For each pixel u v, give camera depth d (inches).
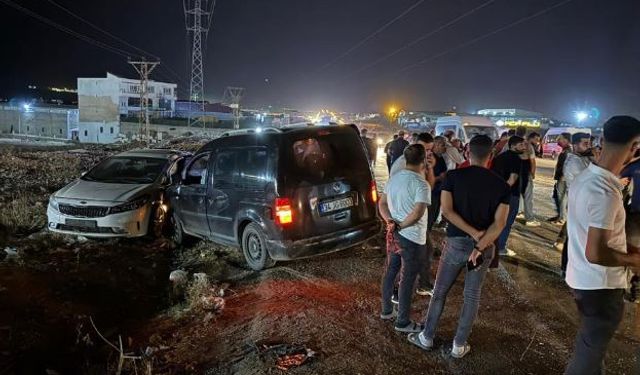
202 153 282.5
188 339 175.6
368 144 527.8
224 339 173.5
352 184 245.9
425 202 162.1
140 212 299.9
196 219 284.4
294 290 217.3
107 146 1499.8
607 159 108.6
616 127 105.9
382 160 977.5
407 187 165.3
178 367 155.0
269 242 231.8
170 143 1381.6
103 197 299.9
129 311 207.9
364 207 249.6
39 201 404.5
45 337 181.0
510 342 165.9
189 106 2886.3
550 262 256.8
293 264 252.5
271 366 151.9
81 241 300.0
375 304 200.1
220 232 267.9
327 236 234.1
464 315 151.8
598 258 106.1
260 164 237.3
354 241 243.6
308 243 228.7
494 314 189.0
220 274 249.0
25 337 178.1
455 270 151.1
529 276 233.5
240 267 257.8
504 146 348.2
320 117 1595.7
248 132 252.8
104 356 169.5
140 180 330.0
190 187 286.8
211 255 278.7
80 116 2566.4
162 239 313.3
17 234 313.6
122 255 279.0
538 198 492.7
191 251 291.9
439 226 339.3
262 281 231.0
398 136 386.0
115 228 292.4
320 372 147.9
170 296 219.9
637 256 105.5
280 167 228.5
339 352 159.9
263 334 174.9
